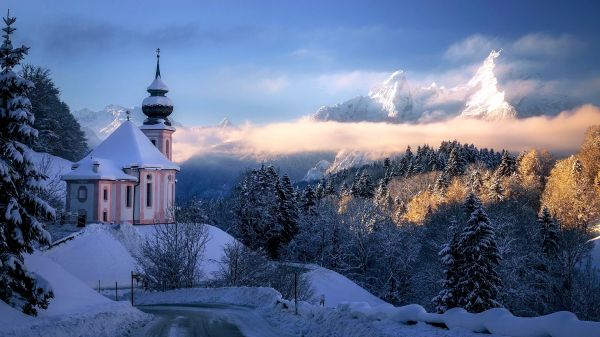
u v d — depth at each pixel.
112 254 73.50
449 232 72.94
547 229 74.06
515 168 154.12
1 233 25.38
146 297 57.59
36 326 23.48
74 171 91.25
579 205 95.38
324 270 88.62
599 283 61.38
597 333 13.84
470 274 52.03
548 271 66.81
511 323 15.96
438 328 18.72
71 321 25.56
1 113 26.12
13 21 26.75
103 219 91.31
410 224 106.50
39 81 133.12
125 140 99.81
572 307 61.25
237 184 120.38
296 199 119.56
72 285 33.66
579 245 67.25
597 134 127.38
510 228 77.19
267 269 68.25
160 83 116.00
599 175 114.38
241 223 106.06
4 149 26.06
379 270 97.12
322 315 26.98
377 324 20.86
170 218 94.44
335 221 103.75
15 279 25.77
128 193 95.75
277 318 32.41
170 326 29.98
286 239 106.69
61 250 71.25
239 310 39.50
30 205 26.72
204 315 35.81
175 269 64.12
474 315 17.53
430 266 77.81
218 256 86.00
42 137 131.62
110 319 28.70
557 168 128.12
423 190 169.38
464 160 186.12
